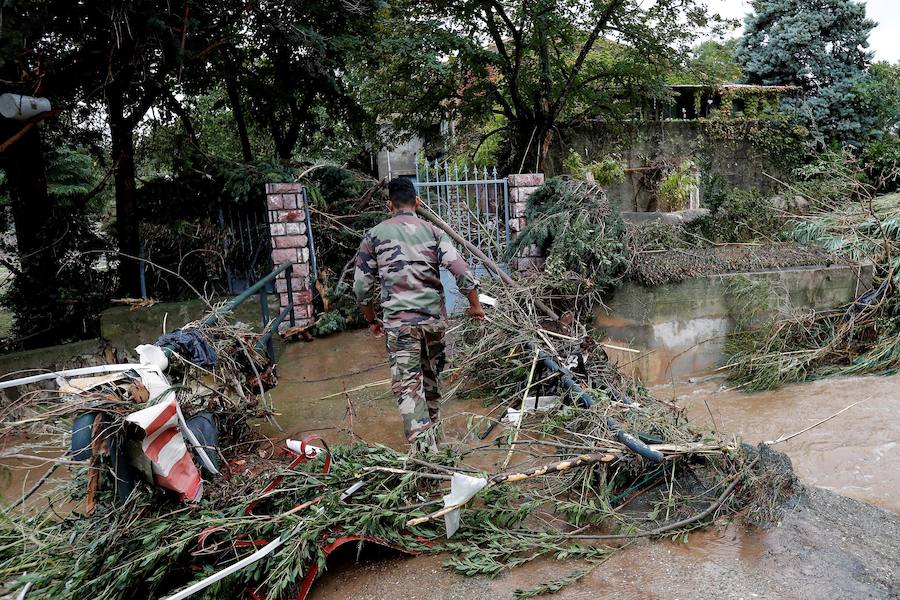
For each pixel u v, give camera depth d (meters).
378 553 2.78
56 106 5.93
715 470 3.17
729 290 6.00
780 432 4.52
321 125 10.78
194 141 7.91
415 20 9.88
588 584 2.42
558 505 2.88
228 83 8.22
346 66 8.65
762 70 14.78
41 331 6.43
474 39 10.14
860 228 7.04
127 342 6.62
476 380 5.21
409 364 3.44
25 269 6.84
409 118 11.45
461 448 3.66
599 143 12.30
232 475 2.89
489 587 2.44
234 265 7.59
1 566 2.27
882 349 5.81
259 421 4.55
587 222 5.95
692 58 11.54
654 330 5.95
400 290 3.48
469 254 6.91
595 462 3.06
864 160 11.07
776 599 2.24
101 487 2.52
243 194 7.00
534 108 10.87
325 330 7.00
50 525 2.60
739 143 12.68
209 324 3.57
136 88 6.64
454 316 5.39
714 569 2.46
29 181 6.76
